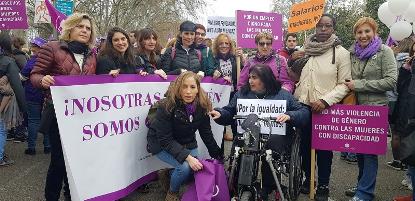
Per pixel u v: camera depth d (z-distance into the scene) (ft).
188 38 17.15
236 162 11.93
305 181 15.30
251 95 13.69
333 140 13.78
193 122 13.30
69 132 11.46
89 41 12.21
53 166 11.96
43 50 11.32
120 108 13.15
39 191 15.11
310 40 14.46
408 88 12.10
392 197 15.03
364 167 13.74
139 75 13.85
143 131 14.37
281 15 22.22
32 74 11.20
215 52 20.33
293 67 15.75
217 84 17.72
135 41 17.69
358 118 13.38
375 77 13.28
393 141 14.10
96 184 12.35
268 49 16.38
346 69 13.64
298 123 12.81
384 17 22.20
